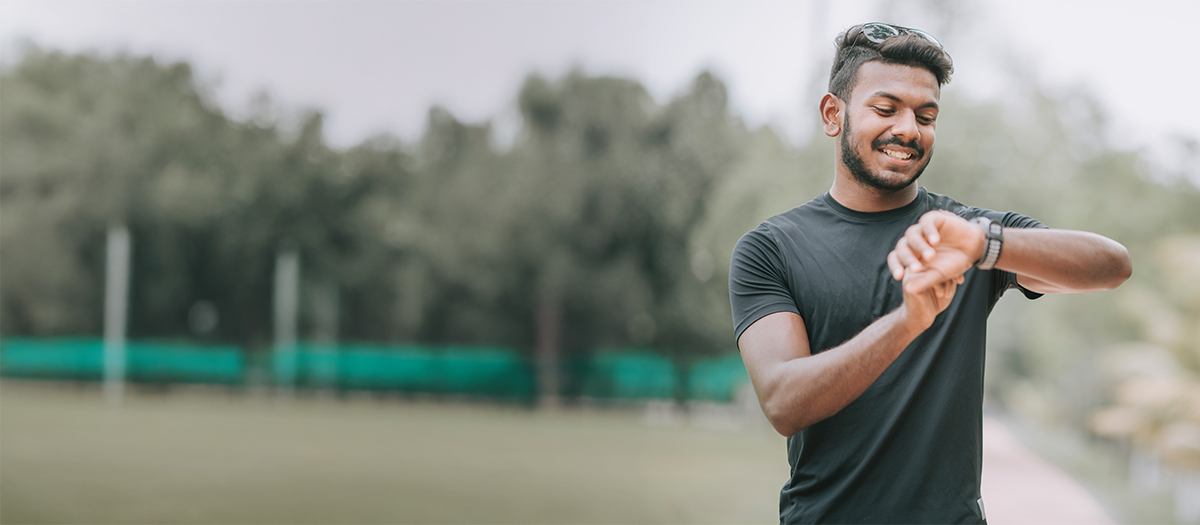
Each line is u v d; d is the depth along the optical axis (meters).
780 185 19.81
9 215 39.47
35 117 39.72
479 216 36.84
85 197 39.41
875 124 1.78
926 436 1.73
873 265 1.82
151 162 40.06
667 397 38.03
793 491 1.86
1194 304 15.36
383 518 9.28
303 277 42.28
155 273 41.41
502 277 37.34
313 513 9.55
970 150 18.27
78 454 15.12
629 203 35.66
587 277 36.50
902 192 1.89
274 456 15.40
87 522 8.73
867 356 1.46
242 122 41.38
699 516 9.55
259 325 43.53
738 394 34.56
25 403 27.52
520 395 38.78
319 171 41.22
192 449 16.28
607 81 36.22
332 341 42.62
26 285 40.22
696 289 36.88
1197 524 10.29
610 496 11.20
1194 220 23.17
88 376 37.69
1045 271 1.52
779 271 1.88
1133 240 22.83
